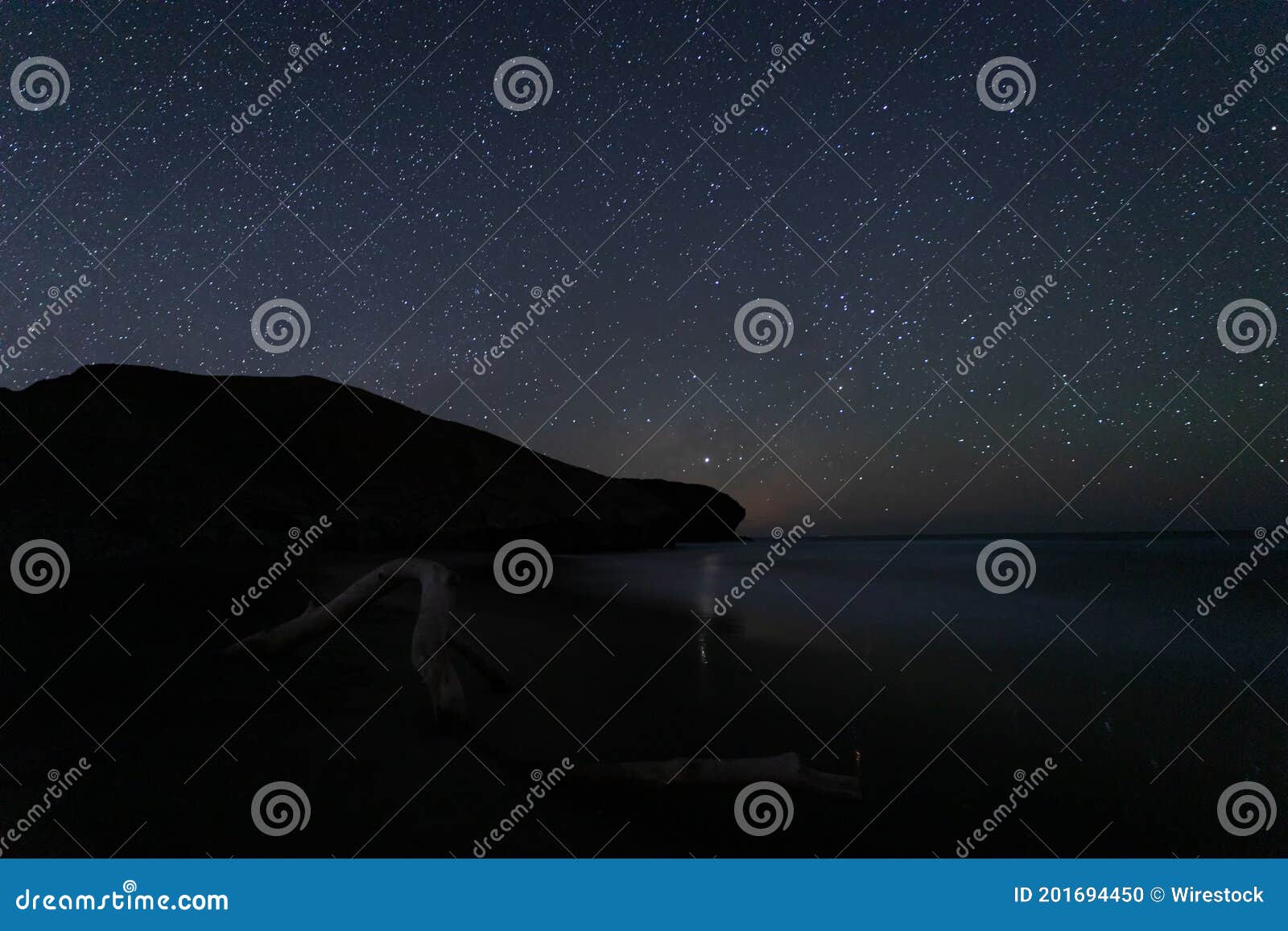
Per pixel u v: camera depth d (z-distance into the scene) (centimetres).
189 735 443
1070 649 785
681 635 848
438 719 465
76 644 675
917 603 1159
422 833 340
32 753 412
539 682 629
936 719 538
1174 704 579
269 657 631
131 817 343
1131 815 391
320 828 339
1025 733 510
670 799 395
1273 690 619
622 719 523
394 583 623
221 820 341
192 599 939
